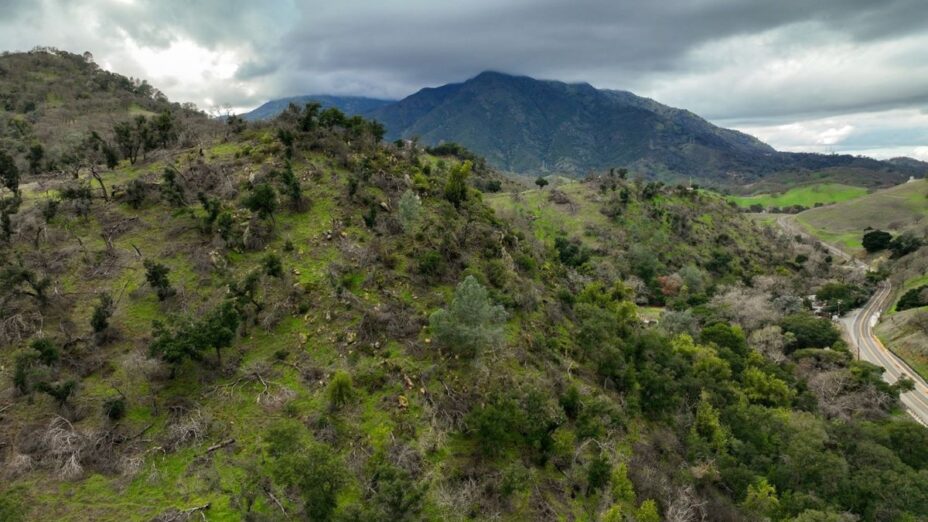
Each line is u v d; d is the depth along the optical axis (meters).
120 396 29.55
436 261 45.00
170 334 31.91
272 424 30.22
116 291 38.84
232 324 33.88
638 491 34.94
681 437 44.28
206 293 39.16
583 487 32.91
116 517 24.09
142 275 40.62
